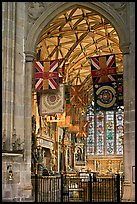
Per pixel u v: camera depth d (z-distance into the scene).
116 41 38.72
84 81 47.84
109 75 23.67
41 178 21.84
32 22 23.11
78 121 47.16
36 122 34.78
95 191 21.77
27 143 21.91
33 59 22.91
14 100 21.55
